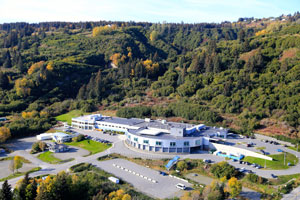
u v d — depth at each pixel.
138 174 90.12
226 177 85.69
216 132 125.00
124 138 136.00
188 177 89.06
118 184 81.62
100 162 101.81
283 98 141.12
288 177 85.19
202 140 116.50
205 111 151.00
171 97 187.50
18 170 94.19
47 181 70.25
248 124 134.38
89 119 159.38
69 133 146.38
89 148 121.00
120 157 107.88
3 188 62.91
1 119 158.00
